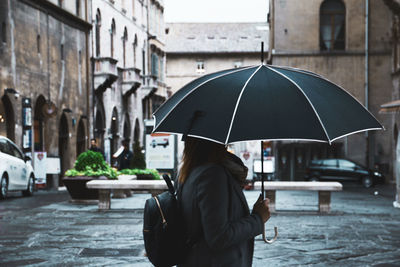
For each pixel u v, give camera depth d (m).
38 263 7.30
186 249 3.09
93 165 15.64
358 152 35.78
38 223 11.28
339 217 12.53
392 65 35.09
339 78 35.91
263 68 3.33
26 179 20.23
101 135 37.78
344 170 33.12
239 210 3.11
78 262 7.35
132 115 44.00
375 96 35.62
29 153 26.19
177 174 3.24
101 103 37.38
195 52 68.12
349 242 8.96
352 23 35.78
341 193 22.64
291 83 3.22
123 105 41.91
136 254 7.88
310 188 13.02
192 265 3.08
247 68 3.38
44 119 29.36
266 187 13.16
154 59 49.97
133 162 21.64
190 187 3.07
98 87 36.22
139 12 46.31
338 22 36.00
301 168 36.25
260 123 3.03
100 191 13.60
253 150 55.38
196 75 68.50
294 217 12.52
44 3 29.06
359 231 10.20
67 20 32.31
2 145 18.94
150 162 26.91
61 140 32.25
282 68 3.41
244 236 3.05
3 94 24.64
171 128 3.15
